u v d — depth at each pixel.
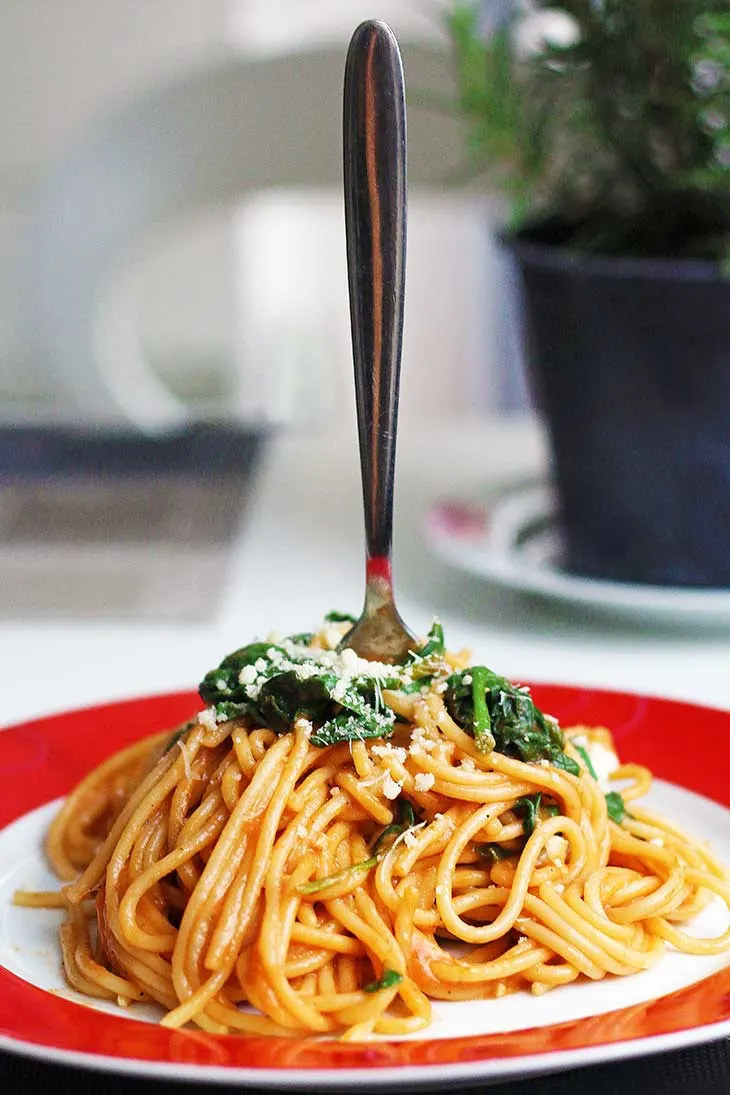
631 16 0.73
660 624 0.76
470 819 0.49
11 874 0.54
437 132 1.28
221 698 0.51
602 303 0.71
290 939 0.47
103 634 0.75
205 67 1.46
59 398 1.45
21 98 1.59
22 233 1.57
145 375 1.47
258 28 1.69
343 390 1.58
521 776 0.50
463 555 0.78
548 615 0.78
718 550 0.74
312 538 0.89
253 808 0.48
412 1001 0.46
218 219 1.68
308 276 1.86
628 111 0.74
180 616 0.77
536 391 0.77
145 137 1.41
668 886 0.50
